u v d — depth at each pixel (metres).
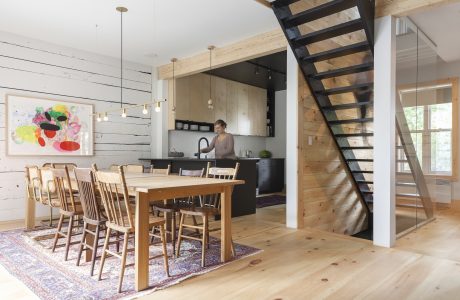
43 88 4.99
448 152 6.07
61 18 4.15
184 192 2.66
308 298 2.22
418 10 3.32
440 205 6.06
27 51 4.83
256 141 8.92
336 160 4.88
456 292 2.33
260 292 2.32
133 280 2.52
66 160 5.22
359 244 3.55
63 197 3.09
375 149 3.58
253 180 5.36
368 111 4.66
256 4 3.78
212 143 5.45
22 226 4.32
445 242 3.83
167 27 4.44
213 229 4.16
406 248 3.49
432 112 5.11
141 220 2.38
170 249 3.33
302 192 4.24
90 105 5.50
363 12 3.21
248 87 8.18
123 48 5.34
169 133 6.73
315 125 4.46
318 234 3.94
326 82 4.57
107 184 2.48
